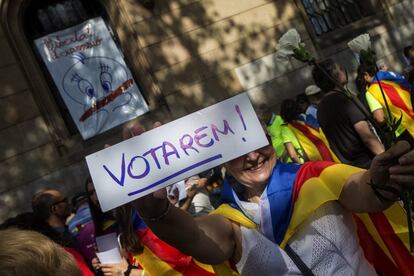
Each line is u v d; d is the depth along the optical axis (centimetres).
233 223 208
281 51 196
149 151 184
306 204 197
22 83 934
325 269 196
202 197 485
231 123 189
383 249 221
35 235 112
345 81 402
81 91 971
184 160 184
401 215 215
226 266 212
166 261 276
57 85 961
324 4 1173
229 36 1073
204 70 1045
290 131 547
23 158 914
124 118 984
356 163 402
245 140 188
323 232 197
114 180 181
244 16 1088
